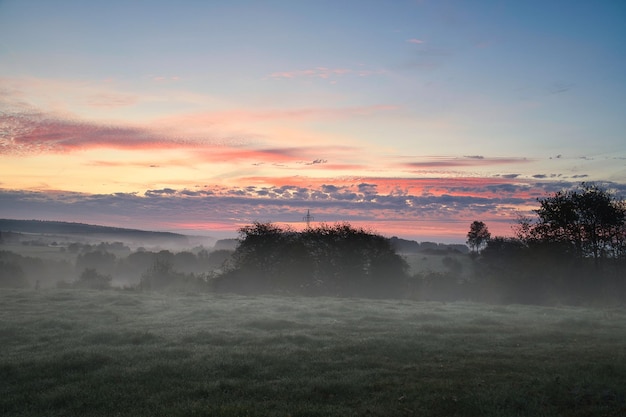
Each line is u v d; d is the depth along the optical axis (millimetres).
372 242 52344
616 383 11531
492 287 46312
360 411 9617
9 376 12477
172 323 22359
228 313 26781
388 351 15508
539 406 9789
